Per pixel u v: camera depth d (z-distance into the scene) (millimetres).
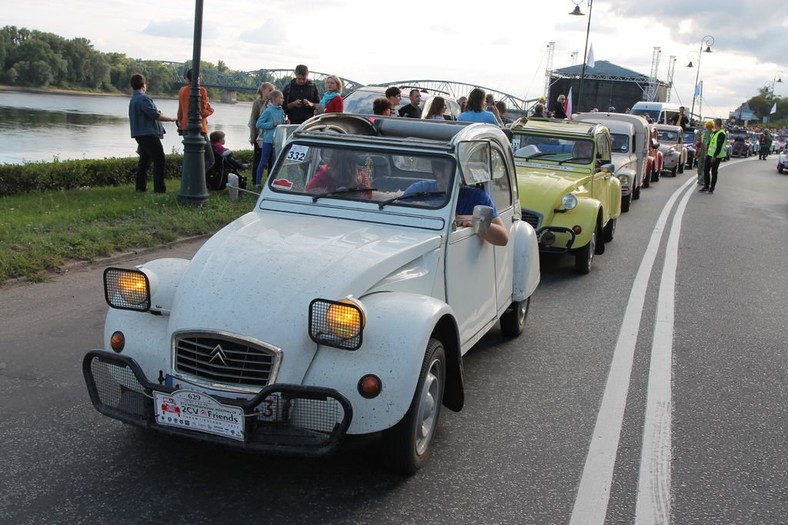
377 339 3957
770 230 15891
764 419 5551
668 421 5414
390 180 5211
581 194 10555
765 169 43062
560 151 11531
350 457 4570
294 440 3812
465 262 5312
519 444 4914
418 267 4715
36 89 78750
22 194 12930
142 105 13148
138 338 4258
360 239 4668
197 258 4379
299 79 14375
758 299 9328
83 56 83688
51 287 7836
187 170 12172
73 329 6613
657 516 4094
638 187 20094
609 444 4965
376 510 3986
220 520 3803
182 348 3990
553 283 9805
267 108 14148
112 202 11914
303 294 3994
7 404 5066
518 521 3959
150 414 4016
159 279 4367
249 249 4379
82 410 5047
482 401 5645
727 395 6008
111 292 4363
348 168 5301
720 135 23453
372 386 3863
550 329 7664
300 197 5289
